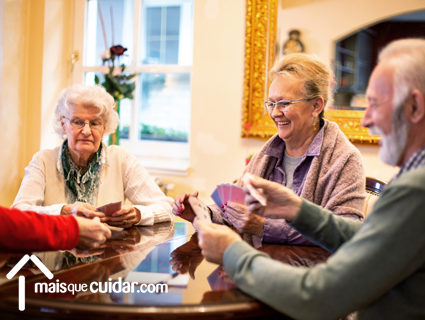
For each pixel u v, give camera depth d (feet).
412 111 2.63
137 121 11.49
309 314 2.52
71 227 3.70
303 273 2.61
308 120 5.19
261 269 2.74
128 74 11.07
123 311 2.56
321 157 5.15
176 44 11.16
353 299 2.45
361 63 8.96
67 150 6.13
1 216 3.41
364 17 8.90
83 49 11.49
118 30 11.46
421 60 2.60
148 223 5.59
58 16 11.04
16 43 10.12
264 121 9.62
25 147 10.63
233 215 4.78
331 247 3.64
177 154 11.20
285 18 9.40
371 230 2.50
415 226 2.40
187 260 3.76
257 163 5.74
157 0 11.18
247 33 9.61
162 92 11.32
